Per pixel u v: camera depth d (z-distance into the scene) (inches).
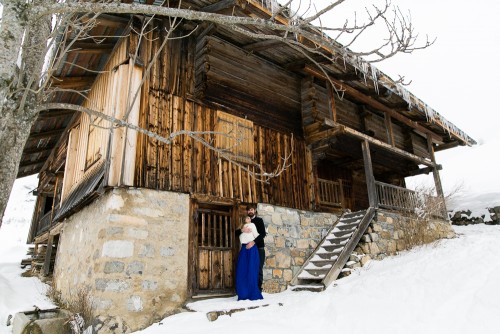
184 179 254.8
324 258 299.9
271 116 334.6
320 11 99.5
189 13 97.1
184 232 242.5
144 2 238.4
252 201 290.8
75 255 268.5
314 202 341.4
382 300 200.8
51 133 427.2
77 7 91.4
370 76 321.1
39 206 572.1
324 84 390.6
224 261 261.0
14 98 89.5
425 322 171.9
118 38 285.1
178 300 225.9
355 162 435.2
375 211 338.0
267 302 223.0
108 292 200.5
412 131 513.3
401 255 312.2
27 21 88.4
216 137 284.4
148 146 243.1
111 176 224.5
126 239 215.8
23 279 396.5
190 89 280.5
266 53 335.6
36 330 190.2
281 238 297.3
